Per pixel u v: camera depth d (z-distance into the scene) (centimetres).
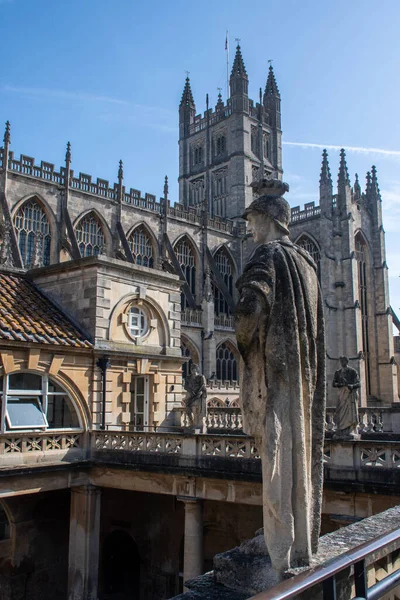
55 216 5919
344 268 7481
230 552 612
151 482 2228
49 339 2414
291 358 575
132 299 2847
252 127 9988
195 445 2103
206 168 10094
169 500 2741
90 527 2391
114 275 2759
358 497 1698
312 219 7744
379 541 451
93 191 6394
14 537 2494
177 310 3123
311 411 610
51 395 2553
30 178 5734
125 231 6706
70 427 2558
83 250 6272
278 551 538
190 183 10506
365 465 1692
